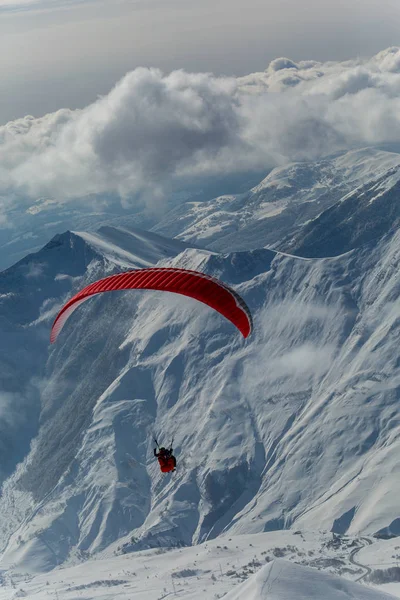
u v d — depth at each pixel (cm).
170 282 6294
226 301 6219
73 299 6494
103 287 6412
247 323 6219
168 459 6016
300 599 13162
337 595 13325
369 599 13412
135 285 6303
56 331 6575
